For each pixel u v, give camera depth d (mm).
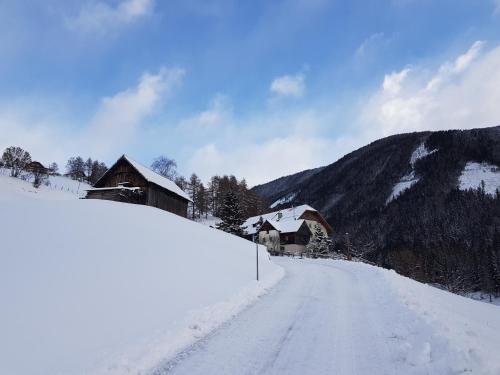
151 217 21438
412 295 13633
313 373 6570
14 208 15055
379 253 99500
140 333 7652
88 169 132250
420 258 82938
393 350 7691
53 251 10648
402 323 9727
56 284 8594
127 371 6168
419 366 6617
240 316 10734
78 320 7340
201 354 7438
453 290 68250
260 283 16516
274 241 75938
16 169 68625
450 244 95938
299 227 74938
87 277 9492
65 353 6113
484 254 82312
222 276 14766
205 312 10070
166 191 45156
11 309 6980
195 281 12523
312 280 20156
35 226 12680
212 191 106062
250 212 105438
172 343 7676
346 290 16484
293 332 9188
